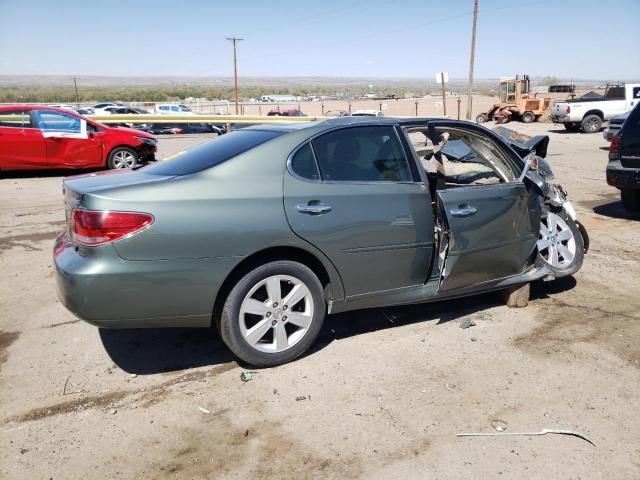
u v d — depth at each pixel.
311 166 3.76
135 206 3.28
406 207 4.00
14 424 3.19
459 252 4.09
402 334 4.28
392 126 4.13
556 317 4.58
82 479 2.74
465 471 2.73
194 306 3.44
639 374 3.64
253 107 64.50
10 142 11.58
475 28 33.84
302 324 3.80
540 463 2.78
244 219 3.46
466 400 3.35
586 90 65.75
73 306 3.30
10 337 4.33
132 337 4.32
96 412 3.30
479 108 52.72
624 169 7.71
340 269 3.82
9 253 6.52
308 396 3.43
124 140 12.67
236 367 3.82
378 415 3.21
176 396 3.46
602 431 3.04
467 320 4.43
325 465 2.80
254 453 2.91
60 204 9.30
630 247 6.58
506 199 4.37
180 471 2.79
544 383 3.53
